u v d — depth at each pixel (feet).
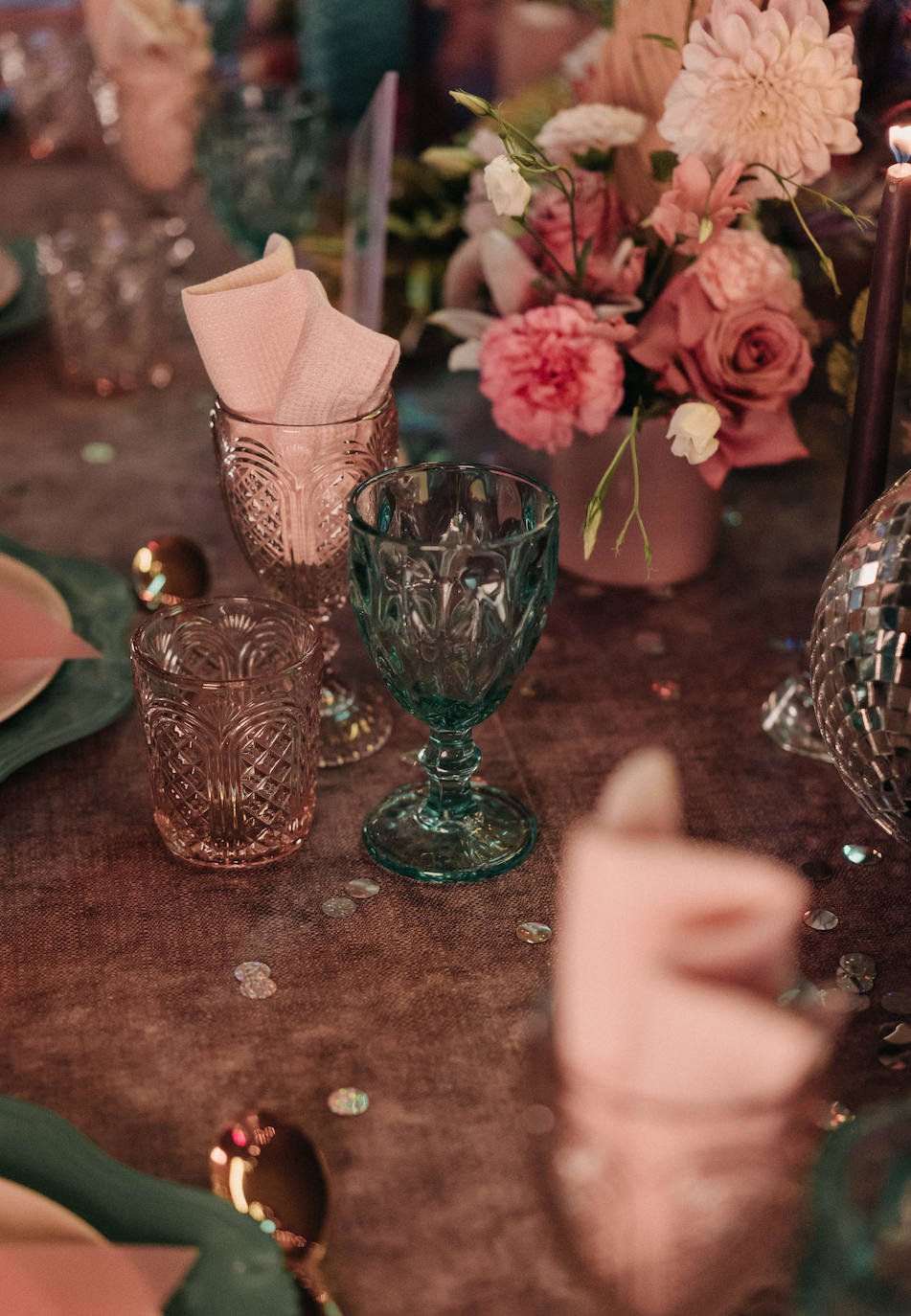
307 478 1.93
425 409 3.05
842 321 2.22
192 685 1.64
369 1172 1.34
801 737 2.07
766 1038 0.76
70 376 3.36
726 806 1.93
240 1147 1.36
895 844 1.85
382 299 2.77
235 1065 1.48
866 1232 0.97
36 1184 1.26
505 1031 1.53
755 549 2.65
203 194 4.46
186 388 3.39
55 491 2.84
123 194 4.43
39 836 1.86
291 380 1.85
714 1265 0.94
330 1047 1.50
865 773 1.56
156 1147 1.36
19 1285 1.13
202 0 4.84
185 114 4.00
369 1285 1.21
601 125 2.15
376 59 4.79
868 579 1.51
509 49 4.23
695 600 2.48
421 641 1.67
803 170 1.96
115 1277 1.14
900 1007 1.55
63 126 4.84
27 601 2.14
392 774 2.03
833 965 1.63
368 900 1.75
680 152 2.00
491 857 1.81
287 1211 1.29
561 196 2.21
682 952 0.76
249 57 5.20
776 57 1.88
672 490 2.37
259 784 1.74
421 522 1.83
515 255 2.20
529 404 2.12
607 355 2.08
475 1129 1.39
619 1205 0.91
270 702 1.68
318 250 3.30
